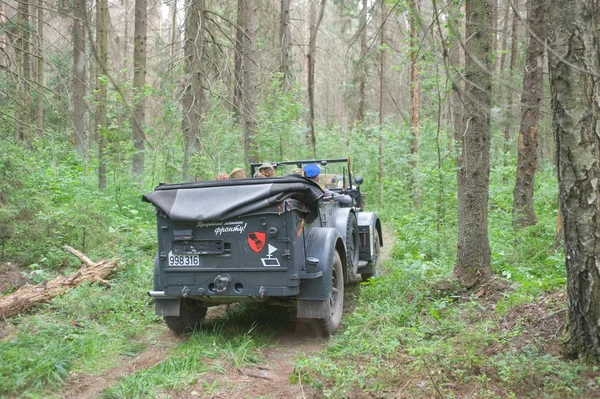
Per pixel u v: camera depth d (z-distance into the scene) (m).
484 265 5.88
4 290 6.32
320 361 4.23
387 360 4.27
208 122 11.29
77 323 5.36
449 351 4.08
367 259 7.65
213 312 6.46
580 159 3.48
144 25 14.02
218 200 4.86
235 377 4.27
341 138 21.28
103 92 11.34
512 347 4.09
